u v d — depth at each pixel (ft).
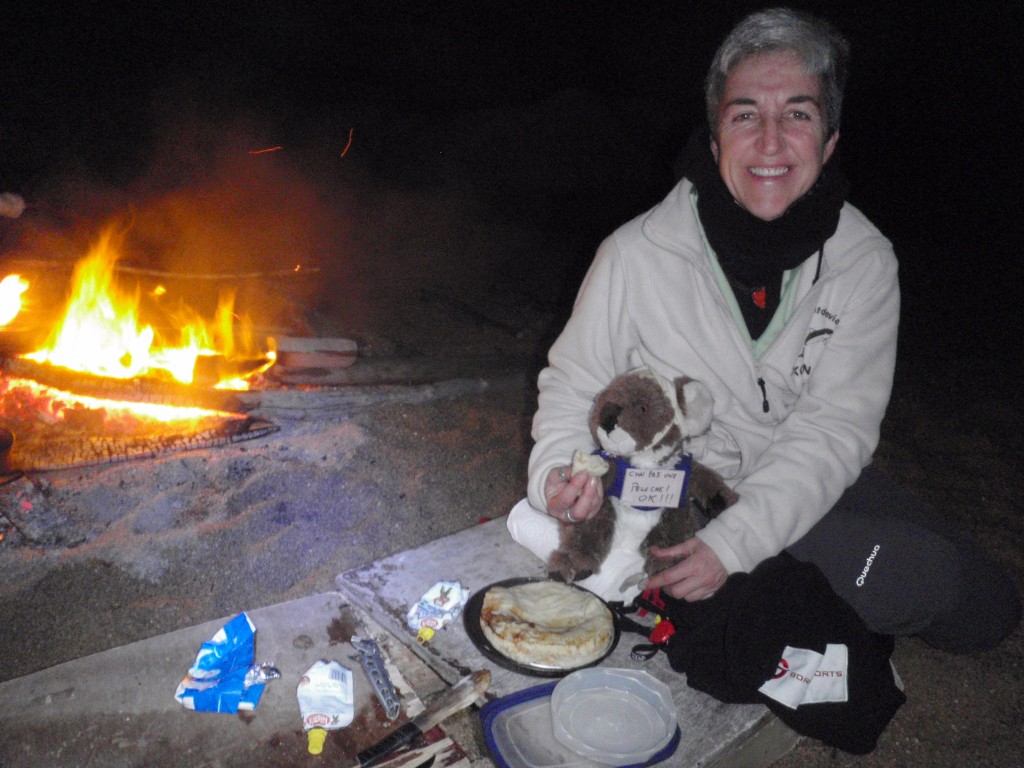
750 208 6.09
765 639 5.65
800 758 7.08
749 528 5.98
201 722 5.41
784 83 5.81
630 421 5.72
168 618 7.93
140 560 8.44
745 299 6.63
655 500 6.05
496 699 5.57
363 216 20.68
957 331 19.79
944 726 7.63
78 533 8.57
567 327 7.04
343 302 15.61
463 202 22.80
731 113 5.99
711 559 5.90
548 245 21.07
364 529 9.52
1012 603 7.23
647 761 5.14
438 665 5.97
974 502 12.12
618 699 5.60
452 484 10.64
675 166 6.75
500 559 7.18
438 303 16.51
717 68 6.17
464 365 13.48
